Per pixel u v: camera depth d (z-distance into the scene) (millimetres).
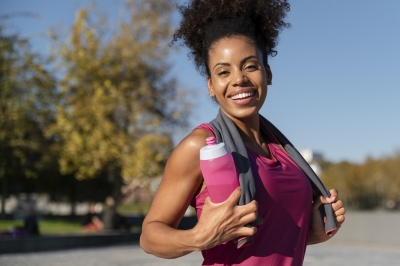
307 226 2217
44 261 14391
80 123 24375
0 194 43188
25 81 23641
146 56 24734
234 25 2205
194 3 2314
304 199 2152
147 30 24859
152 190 25656
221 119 2162
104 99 23969
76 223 32062
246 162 2012
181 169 2008
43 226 28922
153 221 2018
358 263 14289
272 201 2041
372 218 21125
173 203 2014
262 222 1990
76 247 19484
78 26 24203
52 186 43031
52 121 26703
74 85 25078
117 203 26641
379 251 18109
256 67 2176
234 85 2148
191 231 1877
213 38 2211
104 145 24109
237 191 1850
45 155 27125
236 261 2035
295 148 2355
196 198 2066
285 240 2074
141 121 25188
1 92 22656
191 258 15859
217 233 1833
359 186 86125
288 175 2135
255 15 2266
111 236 21688
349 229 22016
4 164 25688
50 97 24062
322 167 113625
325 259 15391
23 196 61406
